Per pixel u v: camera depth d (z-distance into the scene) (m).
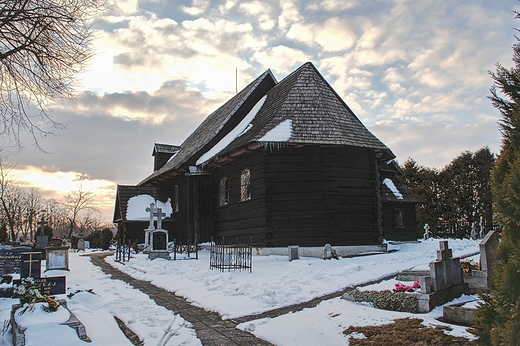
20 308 7.98
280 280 12.02
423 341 6.47
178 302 10.65
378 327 7.32
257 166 19.36
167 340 7.52
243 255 14.98
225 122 25.61
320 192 18.45
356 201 19.00
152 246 20.03
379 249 19.08
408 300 8.34
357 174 19.25
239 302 10.04
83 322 8.32
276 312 9.27
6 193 60.34
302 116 19.36
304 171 18.59
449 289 8.90
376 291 9.02
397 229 30.27
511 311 4.02
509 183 4.10
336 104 20.59
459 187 48.78
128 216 29.19
